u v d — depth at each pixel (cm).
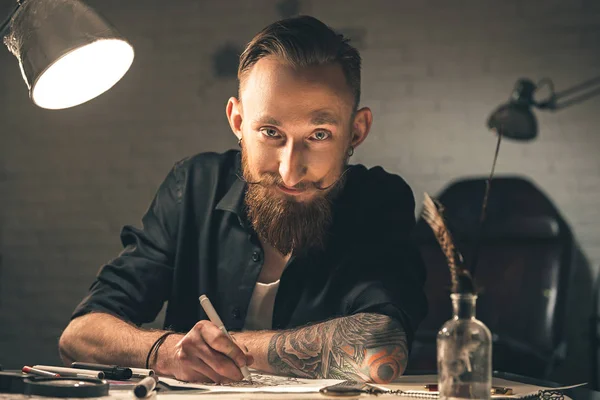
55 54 143
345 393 106
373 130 437
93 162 467
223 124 455
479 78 428
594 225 414
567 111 419
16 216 474
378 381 132
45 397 103
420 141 432
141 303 168
